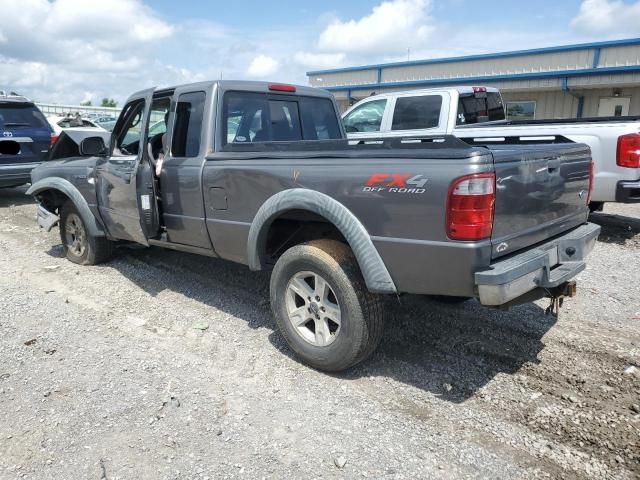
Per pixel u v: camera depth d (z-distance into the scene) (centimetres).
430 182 299
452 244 296
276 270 376
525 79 1712
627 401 331
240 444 289
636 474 268
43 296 505
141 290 527
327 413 319
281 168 371
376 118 874
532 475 269
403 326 441
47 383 346
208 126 433
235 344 409
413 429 305
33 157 956
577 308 480
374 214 323
